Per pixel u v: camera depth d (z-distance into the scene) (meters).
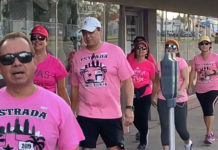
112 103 5.05
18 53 2.56
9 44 2.57
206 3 10.66
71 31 8.77
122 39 10.47
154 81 6.99
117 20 10.30
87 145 5.07
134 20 11.08
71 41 8.75
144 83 7.45
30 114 2.61
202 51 8.14
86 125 5.07
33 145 2.59
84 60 5.08
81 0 9.04
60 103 2.69
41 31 4.95
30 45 2.63
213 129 9.50
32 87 2.67
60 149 2.74
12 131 2.58
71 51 8.73
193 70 8.29
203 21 15.82
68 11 8.71
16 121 2.59
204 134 9.16
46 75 4.99
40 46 4.96
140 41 7.50
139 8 11.00
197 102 13.12
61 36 8.51
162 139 6.34
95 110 5.05
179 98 6.39
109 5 9.98
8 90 2.65
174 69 4.48
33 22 7.89
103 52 5.04
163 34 12.28
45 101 2.65
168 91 4.50
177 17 13.32
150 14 11.32
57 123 2.65
